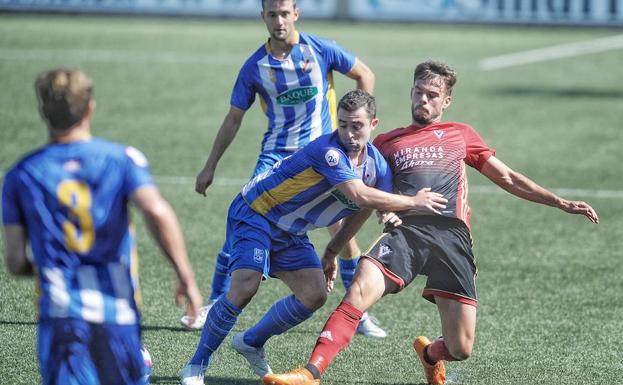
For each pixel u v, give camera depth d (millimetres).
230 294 14484
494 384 15539
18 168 10672
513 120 40312
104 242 10703
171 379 15359
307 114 17656
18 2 64500
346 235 14969
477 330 18203
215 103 41812
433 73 14914
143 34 58812
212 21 65562
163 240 10625
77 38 56344
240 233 14812
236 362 16359
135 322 10953
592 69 52531
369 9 66188
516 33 64188
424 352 15219
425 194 13867
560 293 20547
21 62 48469
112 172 10688
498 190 30234
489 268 22328
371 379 15672
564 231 25656
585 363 16594
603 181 30969
